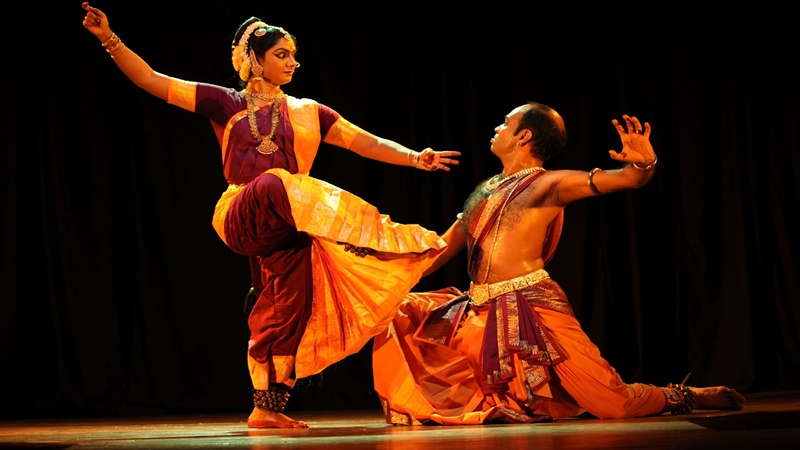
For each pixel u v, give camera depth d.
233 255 5.89
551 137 3.76
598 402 3.45
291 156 3.62
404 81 6.19
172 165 5.83
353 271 3.45
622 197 6.24
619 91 6.16
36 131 5.66
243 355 5.84
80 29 5.76
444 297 3.85
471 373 3.60
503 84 6.27
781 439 2.11
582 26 6.18
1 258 5.50
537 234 3.61
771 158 6.20
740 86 6.18
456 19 6.24
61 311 5.61
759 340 6.11
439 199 6.24
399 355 3.62
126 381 5.66
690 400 3.60
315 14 6.06
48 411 5.51
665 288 6.23
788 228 6.16
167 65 5.82
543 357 3.43
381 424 3.65
